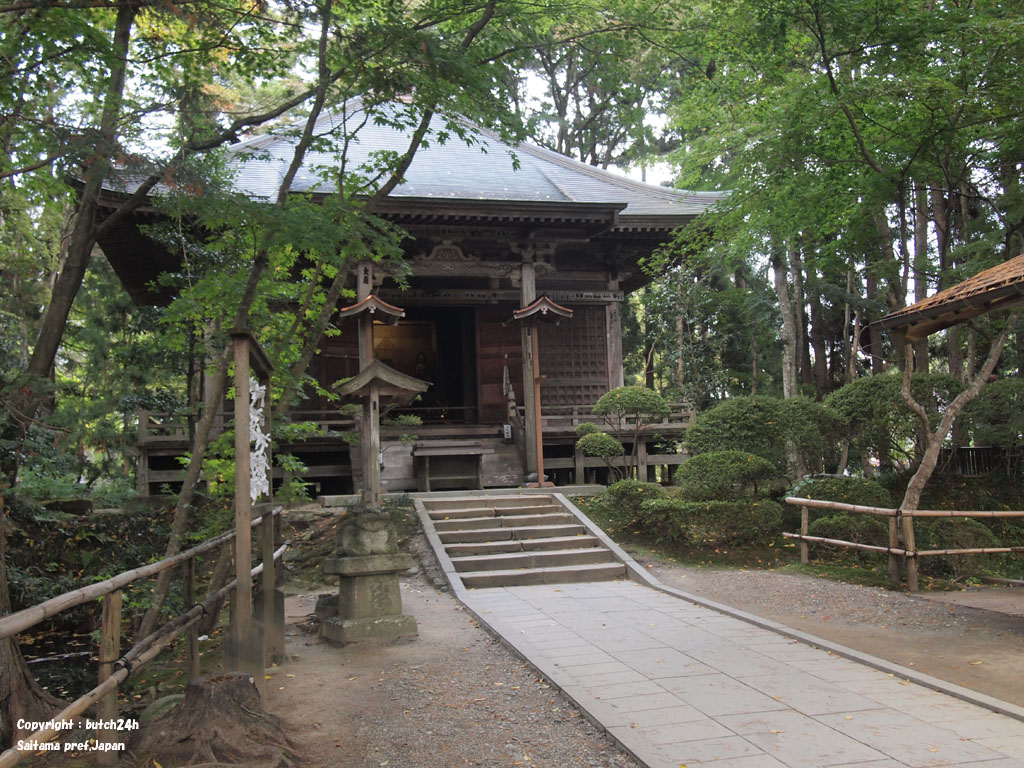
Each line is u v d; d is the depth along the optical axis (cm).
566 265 1880
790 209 1295
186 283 1077
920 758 392
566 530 1180
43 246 1675
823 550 1102
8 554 1025
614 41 931
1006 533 1224
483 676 577
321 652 670
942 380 1273
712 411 1341
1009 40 978
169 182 629
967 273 1295
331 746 434
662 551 1148
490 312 1888
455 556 1095
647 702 489
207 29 731
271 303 1017
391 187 837
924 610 765
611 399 1441
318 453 1653
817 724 445
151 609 627
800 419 1282
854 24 1038
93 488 1867
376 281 1543
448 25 867
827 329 2767
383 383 818
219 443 792
